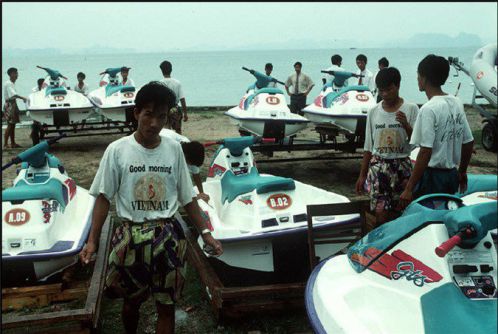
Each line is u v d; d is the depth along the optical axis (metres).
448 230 2.85
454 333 2.48
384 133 4.78
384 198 4.82
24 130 14.17
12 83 11.14
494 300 2.66
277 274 4.72
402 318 2.72
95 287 4.05
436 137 4.12
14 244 4.22
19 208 4.42
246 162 5.50
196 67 86.56
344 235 4.50
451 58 12.03
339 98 8.62
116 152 3.07
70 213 4.87
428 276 2.78
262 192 4.68
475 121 14.91
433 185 4.22
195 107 17.58
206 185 5.51
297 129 8.52
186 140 5.70
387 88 4.66
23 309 4.26
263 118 8.32
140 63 139.38
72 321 3.55
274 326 4.07
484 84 11.13
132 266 3.07
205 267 4.48
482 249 2.83
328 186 8.33
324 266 3.35
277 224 4.46
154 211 3.10
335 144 8.62
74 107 10.80
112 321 4.21
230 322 4.13
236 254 4.39
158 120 3.03
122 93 11.24
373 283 2.98
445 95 4.16
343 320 2.71
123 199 3.10
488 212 2.80
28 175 4.86
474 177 4.83
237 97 28.64
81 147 11.70
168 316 3.23
